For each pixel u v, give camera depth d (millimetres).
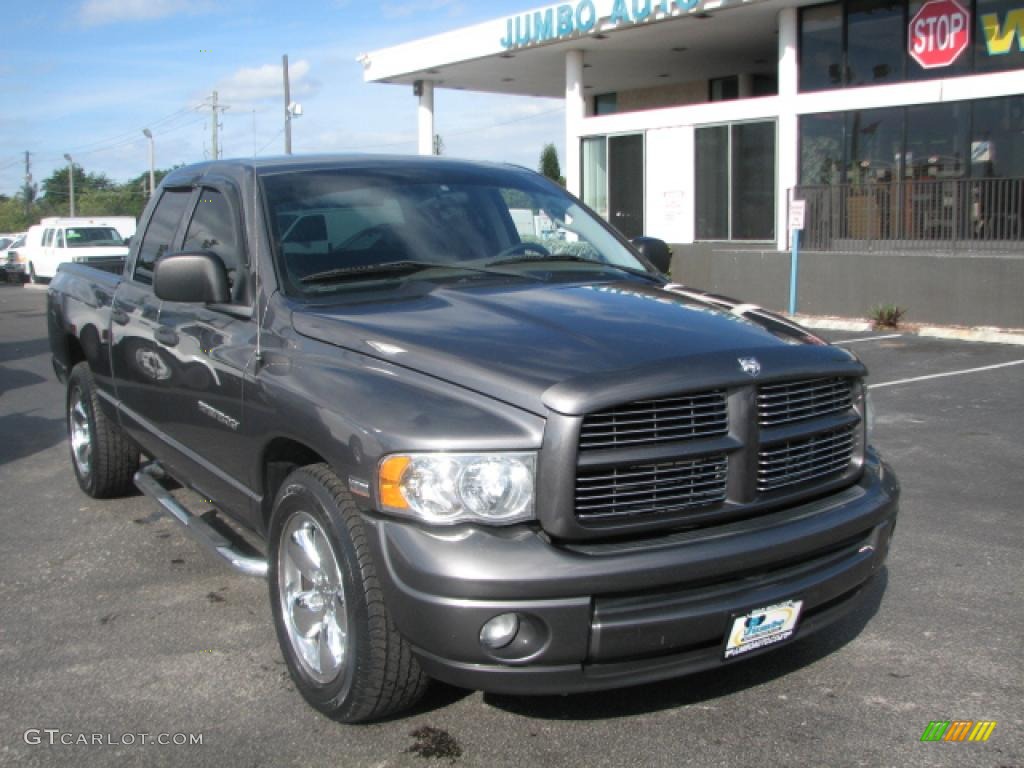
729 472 3275
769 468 3375
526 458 3059
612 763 3338
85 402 6258
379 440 3164
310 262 4238
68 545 5590
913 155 17188
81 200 85938
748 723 3586
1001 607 4582
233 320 4305
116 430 6074
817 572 3410
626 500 3135
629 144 21125
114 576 5105
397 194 4703
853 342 13484
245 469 4133
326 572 3570
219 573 5129
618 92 27984
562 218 5043
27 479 7082
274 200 4438
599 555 3037
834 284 15773
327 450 3387
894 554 5273
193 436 4637
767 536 3246
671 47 21531
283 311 4008
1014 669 3980
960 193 14430
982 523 5766
